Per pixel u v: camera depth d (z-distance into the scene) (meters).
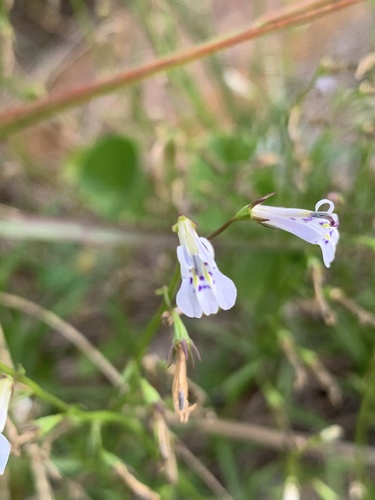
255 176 0.14
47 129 0.18
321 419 0.14
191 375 0.14
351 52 0.19
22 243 0.14
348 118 0.14
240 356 0.14
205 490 0.13
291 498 0.11
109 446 0.11
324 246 0.08
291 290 0.13
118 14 0.19
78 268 0.15
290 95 0.17
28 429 0.09
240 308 0.15
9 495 0.12
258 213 0.08
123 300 0.15
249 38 0.11
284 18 0.11
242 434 0.13
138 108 0.16
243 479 0.14
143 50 0.19
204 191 0.14
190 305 0.07
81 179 0.15
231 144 0.14
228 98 0.16
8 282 0.16
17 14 0.20
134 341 0.14
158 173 0.14
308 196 0.13
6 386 0.08
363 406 0.11
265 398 0.14
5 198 0.17
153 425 0.09
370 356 0.13
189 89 0.16
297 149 0.12
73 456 0.11
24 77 0.19
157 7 0.15
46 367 0.14
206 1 0.17
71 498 0.12
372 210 0.12
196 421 0.12
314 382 0.14
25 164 0.17
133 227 0.15
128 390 0.09
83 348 0.12
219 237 0.14
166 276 0.15
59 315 0.14
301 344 0.14
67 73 0.20
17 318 0.14
